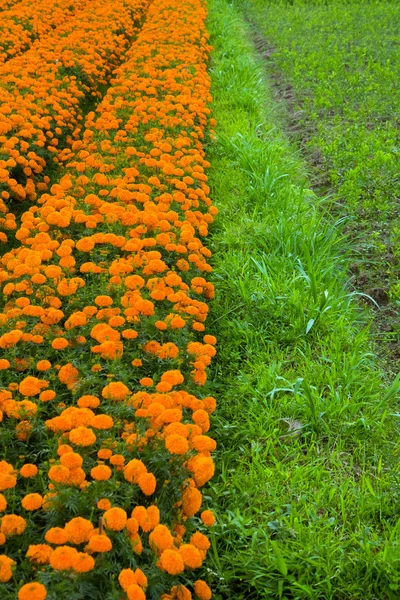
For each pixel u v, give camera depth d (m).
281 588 2.51
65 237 4.27
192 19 11.01
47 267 3.70
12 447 2.68
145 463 2.53
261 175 6.25
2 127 5.62
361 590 2.56
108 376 2.98
